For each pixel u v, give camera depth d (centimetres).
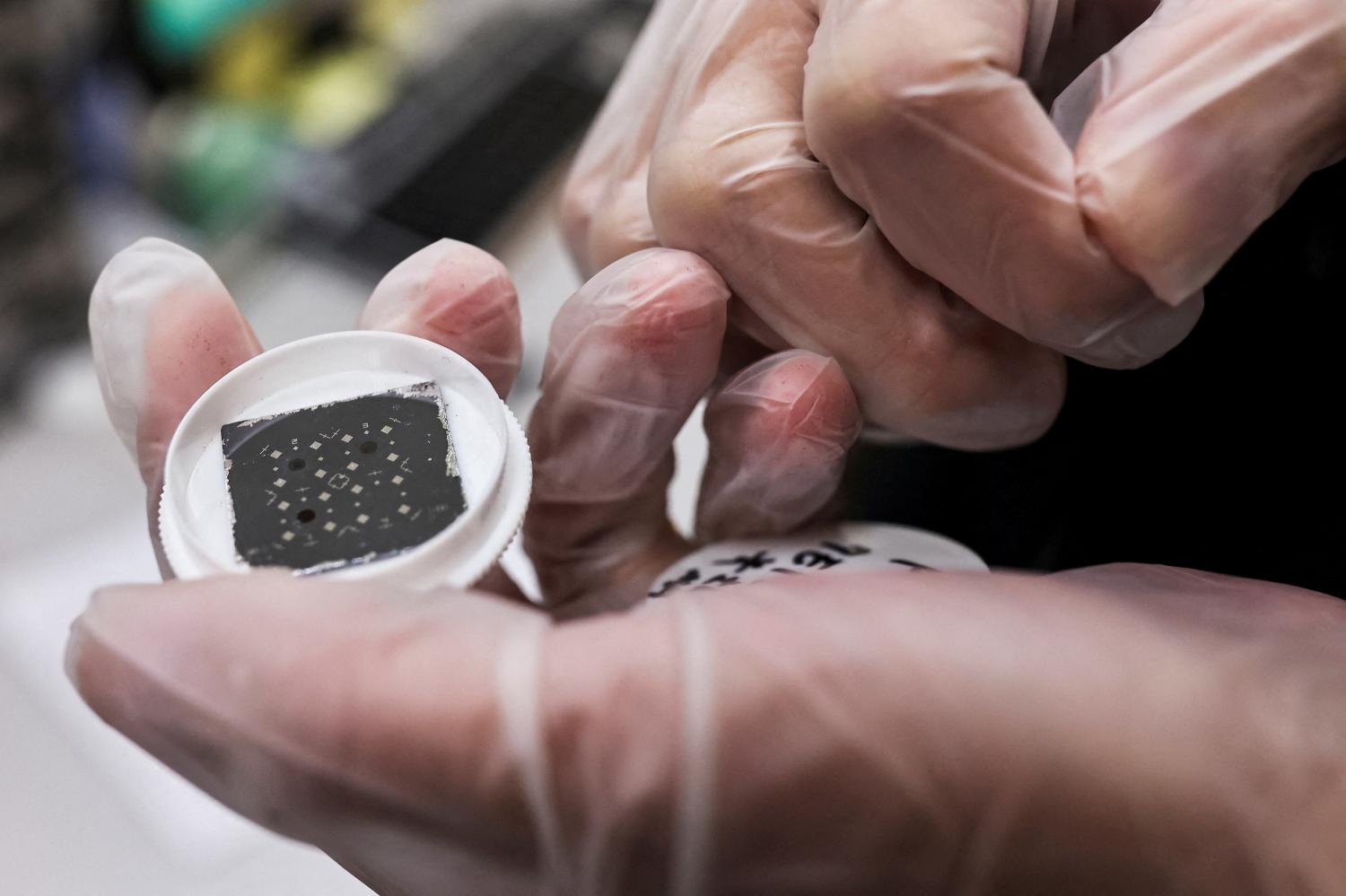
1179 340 26
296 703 22
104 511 38
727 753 22
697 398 27
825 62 25
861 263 26
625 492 28
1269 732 23
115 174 44
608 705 22
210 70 44
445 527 24
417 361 25
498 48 49
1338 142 25
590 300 26
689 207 26
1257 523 28
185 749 23
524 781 22
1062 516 30
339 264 43
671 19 29
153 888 32
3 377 41
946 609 23
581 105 47
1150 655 23
